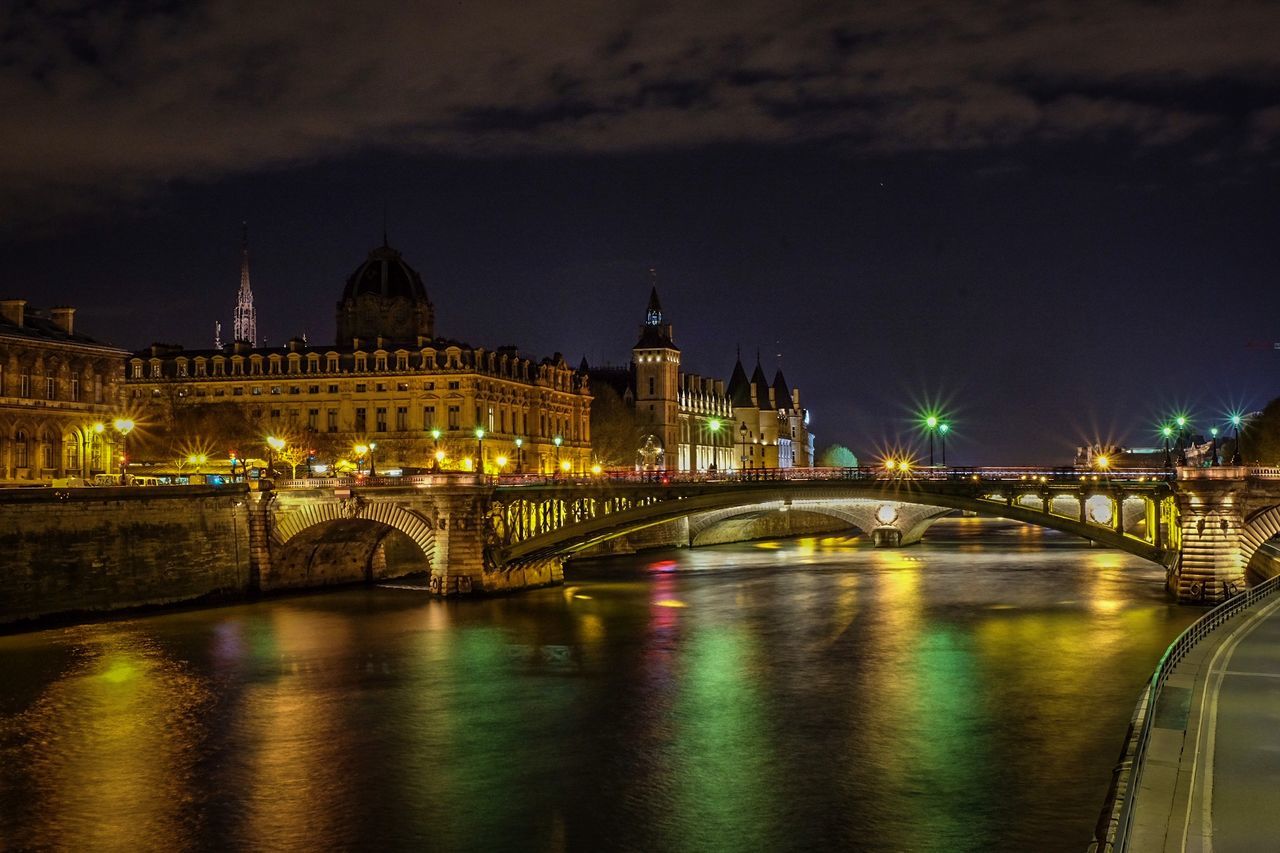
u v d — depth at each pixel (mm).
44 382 142000
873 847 48656
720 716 68875
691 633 96562
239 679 78750
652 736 64750
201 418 183625
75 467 145000
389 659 85438
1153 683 50312
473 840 50031
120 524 107188
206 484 123250
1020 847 48312
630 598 119250
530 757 61188
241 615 106000
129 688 76000
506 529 126438
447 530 120125
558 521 134125
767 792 55375
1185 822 38812
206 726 67250
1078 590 122938
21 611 98000
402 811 53469
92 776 58469
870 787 55812
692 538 199875
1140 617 102000
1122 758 47219
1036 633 94750
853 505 194750
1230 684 58281
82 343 147875
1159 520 125375
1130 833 37719
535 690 75625
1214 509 108562
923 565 156500
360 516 120938
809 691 74750
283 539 122250
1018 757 60062
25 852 49125
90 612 103938
